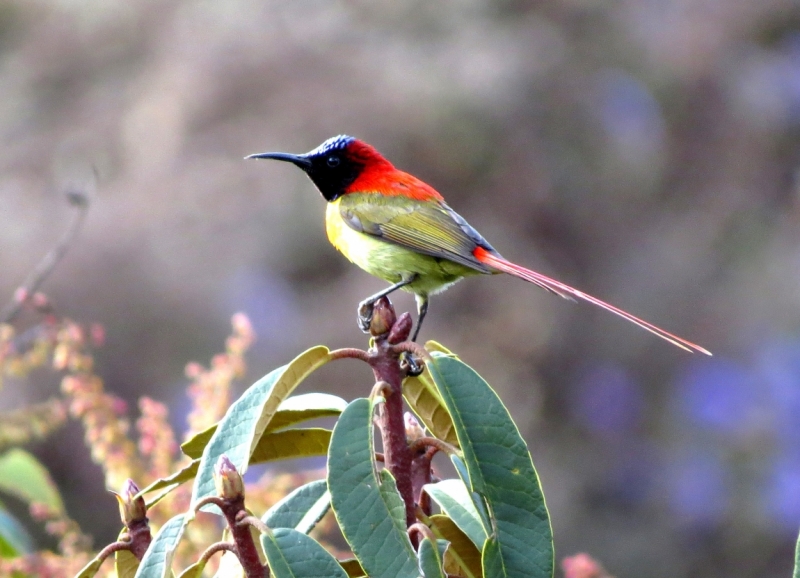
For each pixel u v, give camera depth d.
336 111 18.39
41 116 19.89
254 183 17.58
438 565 3.00
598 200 20.38
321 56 18.88
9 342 5.29
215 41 19.11
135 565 3.31
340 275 17.00
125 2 20.66
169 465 5.12
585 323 19.45
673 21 22.47
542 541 3.14
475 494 3.21
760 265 20.80
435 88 19.02
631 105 21.75
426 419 3.71
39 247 16.95
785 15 22.69
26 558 5.01
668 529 18.20
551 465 18.11
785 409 18.95
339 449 3.06
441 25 20.30
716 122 22.05
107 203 17.53
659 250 20.72
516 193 19.48
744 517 18.11
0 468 5.43
